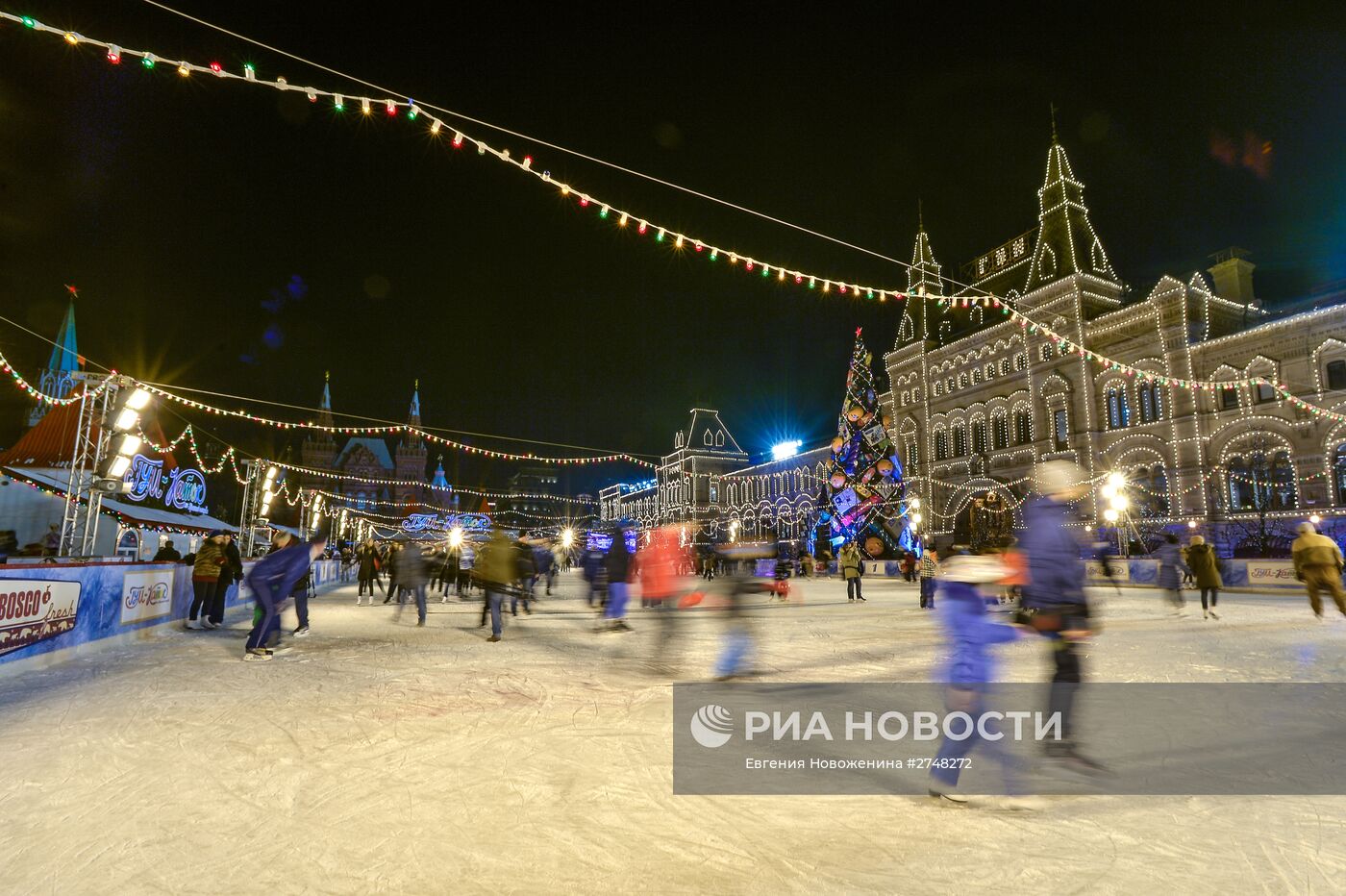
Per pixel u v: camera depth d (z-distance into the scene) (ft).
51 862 11.12
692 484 273.75
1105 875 10.53
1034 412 141.79
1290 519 104.32
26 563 29.53
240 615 55.72
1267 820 12.61
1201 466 114.62
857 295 50.57
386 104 27.89
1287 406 106.32
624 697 22.85
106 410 57.26
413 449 428.97
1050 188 148.77
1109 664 28.19
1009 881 10.34
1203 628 41.06
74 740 18.08
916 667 27.76
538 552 80.23
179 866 10.95
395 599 75.46
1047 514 15.72
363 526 181.78
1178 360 119.65
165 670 28.60
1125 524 117.60
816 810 13.16
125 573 37.01
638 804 13.53
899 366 179.11
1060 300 138.82
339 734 18.62
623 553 43.11
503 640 37.99
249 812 13.17
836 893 9.98
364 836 12.04
